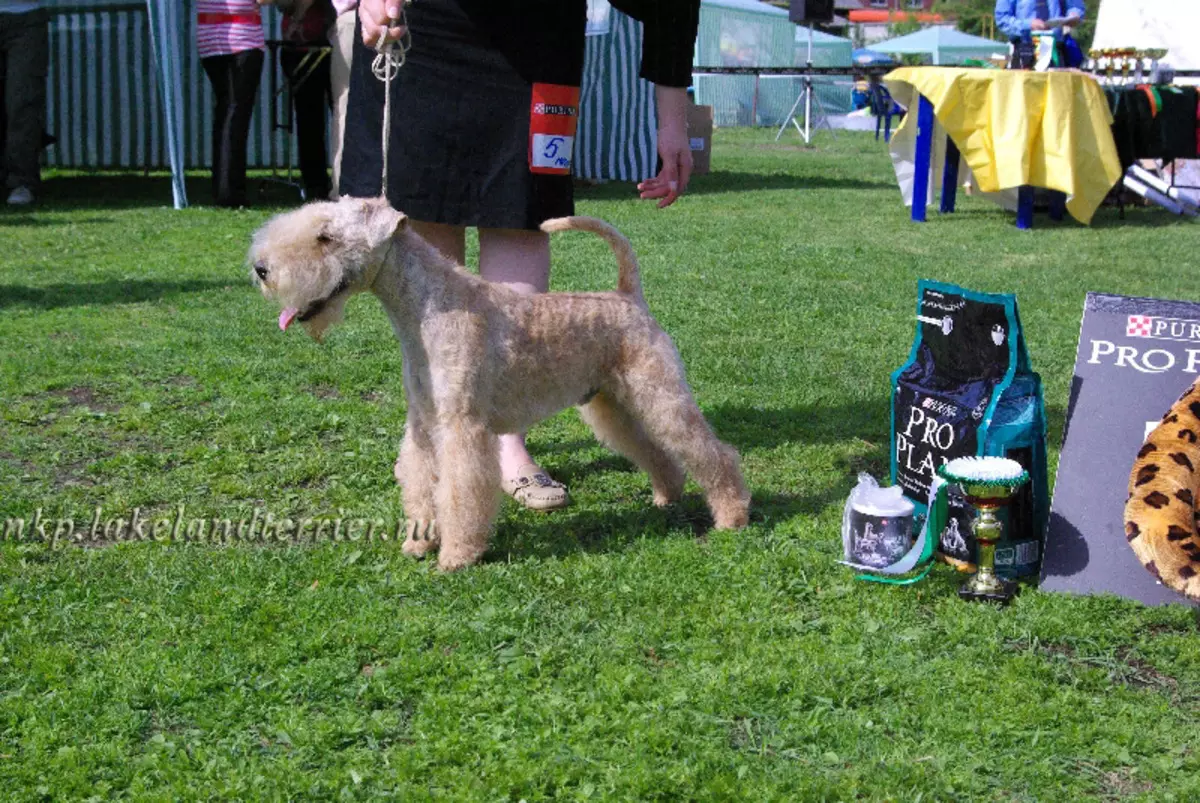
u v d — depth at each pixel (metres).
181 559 3.34
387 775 2.31
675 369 3.51
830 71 22.48
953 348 3.44
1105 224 10.59
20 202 11.01
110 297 6.95
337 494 3.95
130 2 12.77
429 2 3.57
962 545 3.28
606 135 13.36
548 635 2.89
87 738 2.43
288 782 2.27
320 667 2.71
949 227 10.34
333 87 9.70
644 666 2.76
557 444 4.55
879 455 4.38
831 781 2.29
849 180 14.60
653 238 9.50
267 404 4.95
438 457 3.26
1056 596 3.09
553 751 2.38
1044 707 2.54
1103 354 3.32
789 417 4.83
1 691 2.62
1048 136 9.78
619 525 3.70
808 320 6.57
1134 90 10.44
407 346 3.29
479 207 3.68
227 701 2.57
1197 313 3.25
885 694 2.63
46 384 5.13
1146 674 2.74
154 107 13.15
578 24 3.65
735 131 26.19
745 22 28.20
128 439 4.55
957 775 2.31
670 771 2.30
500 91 3.61
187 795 2.23
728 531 3.56
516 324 3.29
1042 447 3.25
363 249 3.05
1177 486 2.86
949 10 52.19
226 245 8.86
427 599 3.10
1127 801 2.24
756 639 2.87
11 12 10.73
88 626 2.93
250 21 10.28
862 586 3.16
